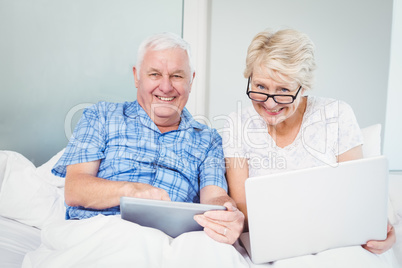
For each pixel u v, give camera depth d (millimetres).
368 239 1200
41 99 2461
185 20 2688
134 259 1034
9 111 2449
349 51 2742
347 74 2756
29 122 2471
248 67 1494
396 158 2818
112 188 1443
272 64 1388
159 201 1178
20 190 1877
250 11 2744
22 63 2430
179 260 1056
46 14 2418
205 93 2803
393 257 1341
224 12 2738
